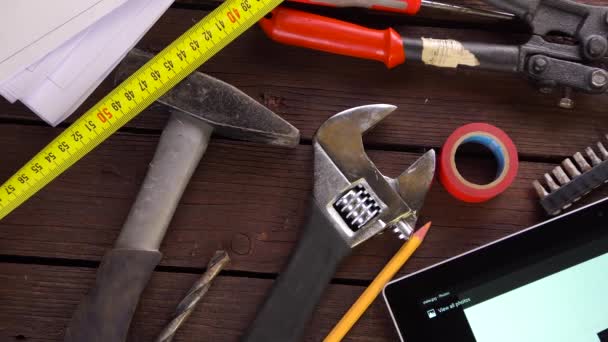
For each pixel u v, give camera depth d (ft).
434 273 2.92
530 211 3.21
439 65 3.05
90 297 2.84
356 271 3.15
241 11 2.98
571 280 2.92
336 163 3.01
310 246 2.98
